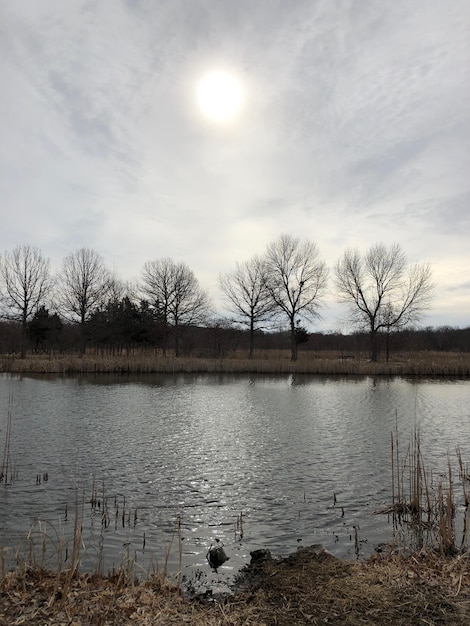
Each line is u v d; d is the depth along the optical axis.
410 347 72.06
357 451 15.39
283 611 5.55
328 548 8.15
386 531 8.94
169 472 12.88
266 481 12.16
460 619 5.27
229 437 17.33
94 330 56.09
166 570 6.82
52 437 16.80
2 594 5.72
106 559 7.57
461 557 6.99
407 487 11.70
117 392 29.81
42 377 37.28
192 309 59.16
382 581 6.30
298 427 19.44
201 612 5.54
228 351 66.88
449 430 19.09
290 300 54.06
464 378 42.16
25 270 49.03
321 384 36.97
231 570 7.23
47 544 8.09
